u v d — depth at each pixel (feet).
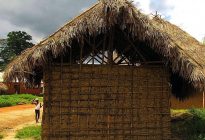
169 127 39.17
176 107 78.69
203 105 77.05
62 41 36.58
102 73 38.73
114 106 38.58
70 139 37.91
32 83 43.16
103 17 36.99
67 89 38.29
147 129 38.86
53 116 37.99
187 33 60.59
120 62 45.21
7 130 64.39
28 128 63.46
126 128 38.55
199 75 36.50
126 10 36.78
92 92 38.47
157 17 57.00
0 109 111.04
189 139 45.70
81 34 37.68
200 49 55.88
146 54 42.27
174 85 52.01
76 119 38.14
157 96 39.24
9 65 37.91
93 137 38.14
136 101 38.91
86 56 41.70
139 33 37.24
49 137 37.78
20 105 134.62
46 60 37.24
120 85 38.81
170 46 36.91
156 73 39.40
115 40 42.27
